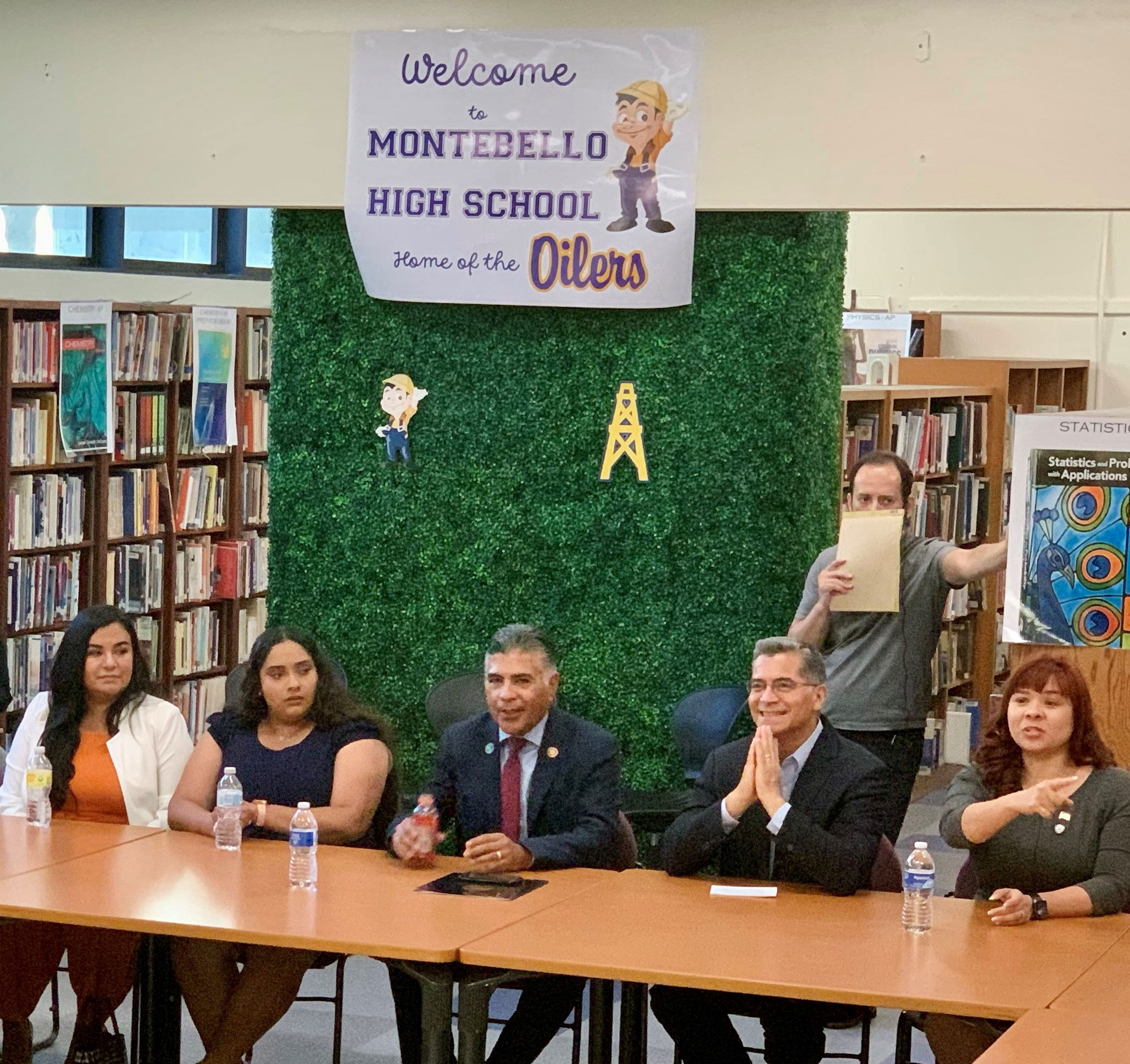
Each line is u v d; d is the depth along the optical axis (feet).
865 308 38.78
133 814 16.51
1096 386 39.29
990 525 33.65
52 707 16.76
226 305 35.22
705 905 13.37
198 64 20.29
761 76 18.44
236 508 32.78
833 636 18.69
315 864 13.76
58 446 28.04
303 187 20.07
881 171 18.15
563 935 12.32
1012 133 17.66
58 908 12.78
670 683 19.88
